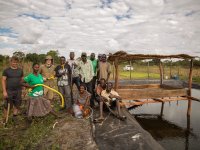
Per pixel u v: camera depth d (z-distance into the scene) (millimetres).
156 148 5258
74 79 8211
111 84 7145
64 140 5199
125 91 9016
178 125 9695
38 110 6188
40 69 7695
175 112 11938
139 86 12320
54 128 6008
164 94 9812
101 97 6809
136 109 12758
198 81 22859
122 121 6562
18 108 6613
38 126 6062
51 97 7914
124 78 23031
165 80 21375
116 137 5398
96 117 6945
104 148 4887
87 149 4777
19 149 4758
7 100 6266
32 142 5160
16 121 6539
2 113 7277
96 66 8414
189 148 7258
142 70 33969
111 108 7391
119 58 9570
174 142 7832
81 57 7875
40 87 6230
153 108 12953
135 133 5613
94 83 8453
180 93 10227
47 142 5133
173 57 10102
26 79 6168
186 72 29641
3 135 5551
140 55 8914
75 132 5668
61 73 7820
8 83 6176
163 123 10008
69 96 7957
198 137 8344
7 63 26562
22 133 5711
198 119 10586
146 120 10555
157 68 36344
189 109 10875
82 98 7250
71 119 6738
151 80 20484
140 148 4973
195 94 16922
